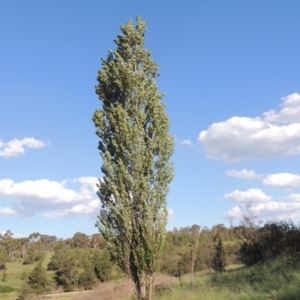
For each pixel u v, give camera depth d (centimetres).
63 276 5834
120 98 1698
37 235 10444
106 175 1600
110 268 5622
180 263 3347
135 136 1599
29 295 5138
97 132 1670
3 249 8556
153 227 1529
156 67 1748
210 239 3509
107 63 1748
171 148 1633
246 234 2608
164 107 1689
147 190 1562
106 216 1576
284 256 2111
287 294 1357
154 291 1931
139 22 1769
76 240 8962
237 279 1941
